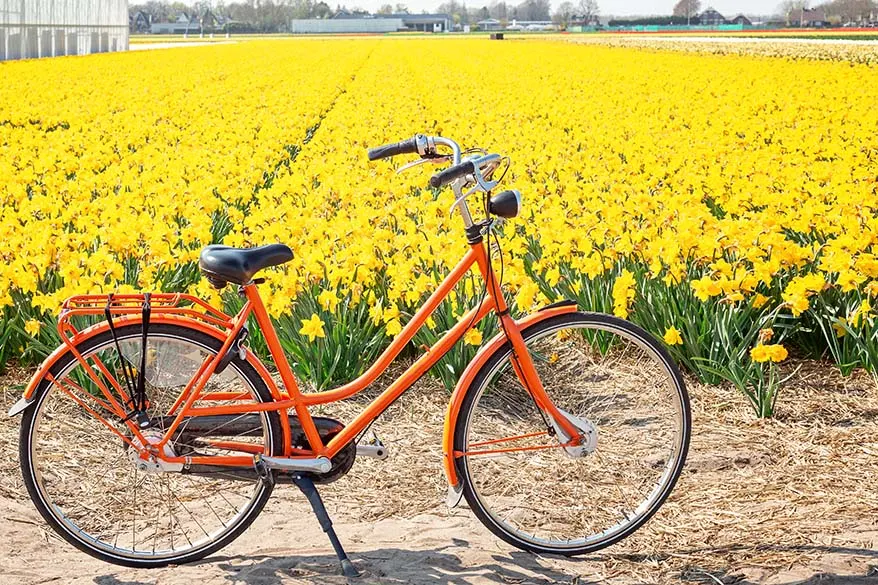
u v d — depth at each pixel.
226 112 19.33
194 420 3.58
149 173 10.29
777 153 12.36
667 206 7.95
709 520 4.09
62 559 3.79
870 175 9.63
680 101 20.02
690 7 175.88
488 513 3.77
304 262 6.16
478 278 5.85
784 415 5.26
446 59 45.56
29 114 17.92
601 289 5.89
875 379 5.63
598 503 4.12
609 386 4.85
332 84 27.33
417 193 10.27
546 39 88.69
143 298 3.54
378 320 5.61
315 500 3.59
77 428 4.84
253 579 3.59
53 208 8.25
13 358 6.03
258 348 5.96
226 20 198.62
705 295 5.50
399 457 4.80
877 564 3.65
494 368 3.71
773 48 51.41
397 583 3.54
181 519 4.05
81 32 52.25
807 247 6.43
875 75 26.94
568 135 14.66
